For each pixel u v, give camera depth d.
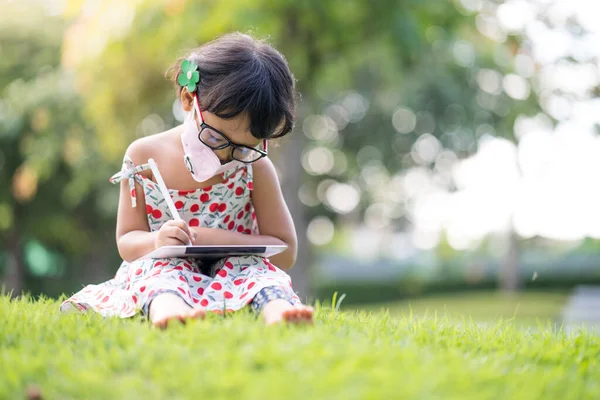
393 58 8.43
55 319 2.21
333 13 7.39
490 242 19.81
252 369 1.64
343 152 13.71
